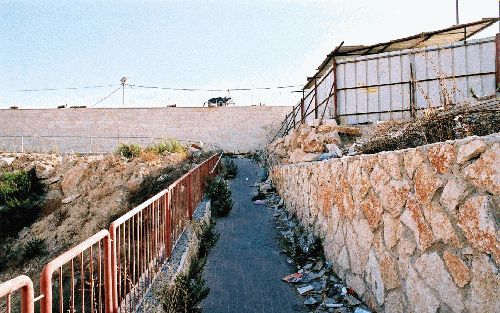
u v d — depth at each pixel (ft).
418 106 37.81
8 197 55.06
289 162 43.80
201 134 95.35
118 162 58.29
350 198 16.07
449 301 8.75
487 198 7.47
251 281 18.12
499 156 7.14
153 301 12.55
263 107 95.25
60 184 59.52
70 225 47.52
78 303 24.21
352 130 38.45
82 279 8.55
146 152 63.16
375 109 40.27
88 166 59.82
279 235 26.61
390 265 12.03
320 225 21.34
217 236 24.85
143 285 13.05
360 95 41.09
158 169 55.26
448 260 8.82
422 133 14.15
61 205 52.90
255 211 34.88
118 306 11.37
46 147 96.02
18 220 51.01
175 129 95.86
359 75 41.24
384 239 12.55
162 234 16.55
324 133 38.70
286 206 34.30
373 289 13.42
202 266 19.01
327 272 18.22
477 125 12.19
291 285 17.56
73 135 96.58
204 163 37.14
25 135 96.53
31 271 40.52
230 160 72.28
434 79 37.47
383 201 12.67
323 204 20.81
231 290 17.02
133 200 48.19
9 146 96.12
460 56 36.76
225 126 95.35
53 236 46.34
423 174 10.07
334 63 42.47
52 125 96.94
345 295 15.34
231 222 30.50
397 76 39.32
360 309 13.65
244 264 20.58
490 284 7.28
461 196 8.36
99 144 96.12
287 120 87.15
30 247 43.96
